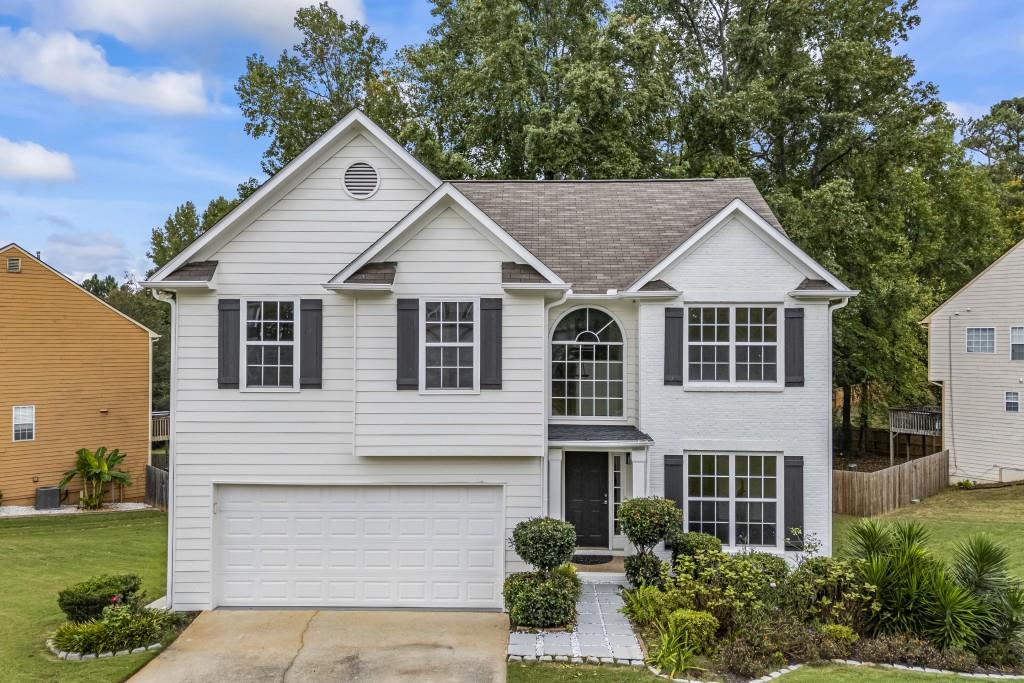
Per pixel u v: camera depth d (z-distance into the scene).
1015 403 26.53
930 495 26.14
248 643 11.76
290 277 13.67
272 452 13.52
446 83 31.42
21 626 12.57
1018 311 26.53
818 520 15.08
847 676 10.25
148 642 11.56
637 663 10.77
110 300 45.53
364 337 13.31
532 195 19.66
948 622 11.33
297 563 13.62
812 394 15.13
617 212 18.73
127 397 29.33
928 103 29.91
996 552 12.31
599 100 27.75
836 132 29.95
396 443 13.25
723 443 15.17
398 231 13.16
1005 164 51.25
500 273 13.38
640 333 15.34
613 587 14.09
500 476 13.56
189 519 13.45
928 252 34.91
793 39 31.27
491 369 13.30
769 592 12.07
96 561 17.86
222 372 13.48
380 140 13.71
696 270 15.25
